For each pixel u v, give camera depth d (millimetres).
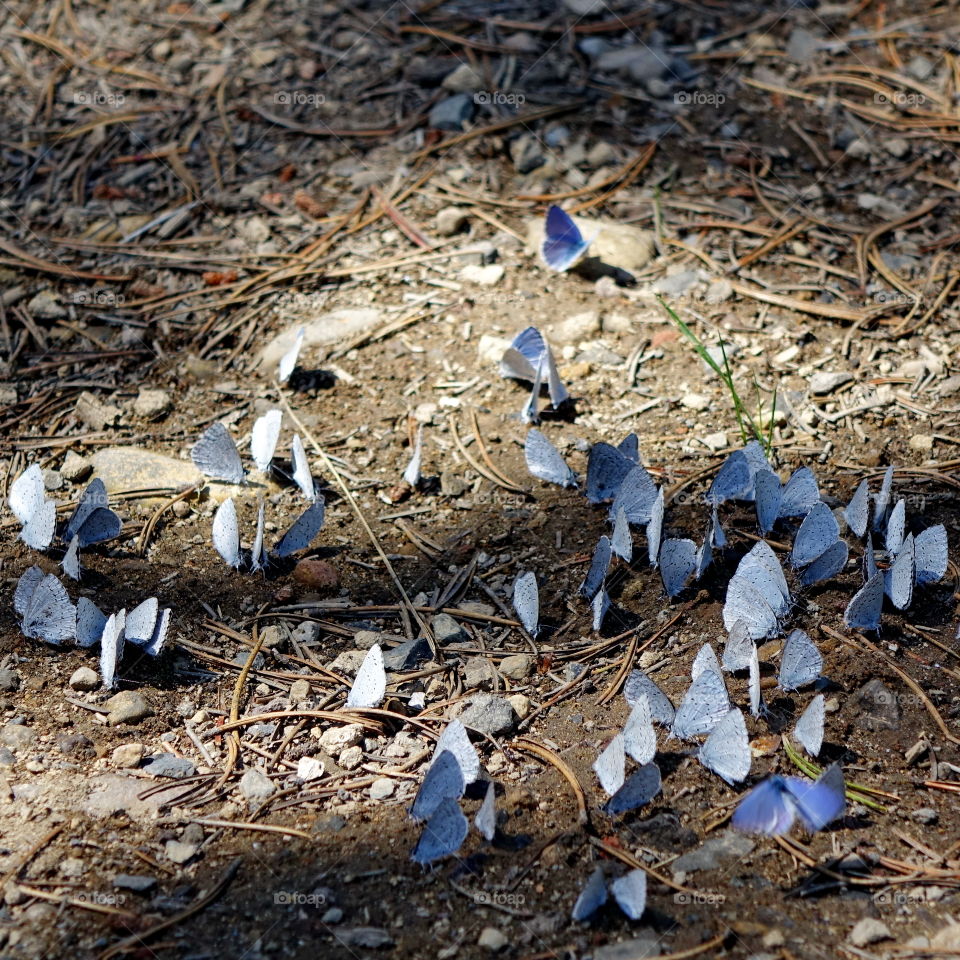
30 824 619
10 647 654
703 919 603
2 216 788
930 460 697
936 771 627
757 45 848
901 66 838
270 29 860
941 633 654
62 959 598
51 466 706
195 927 603
